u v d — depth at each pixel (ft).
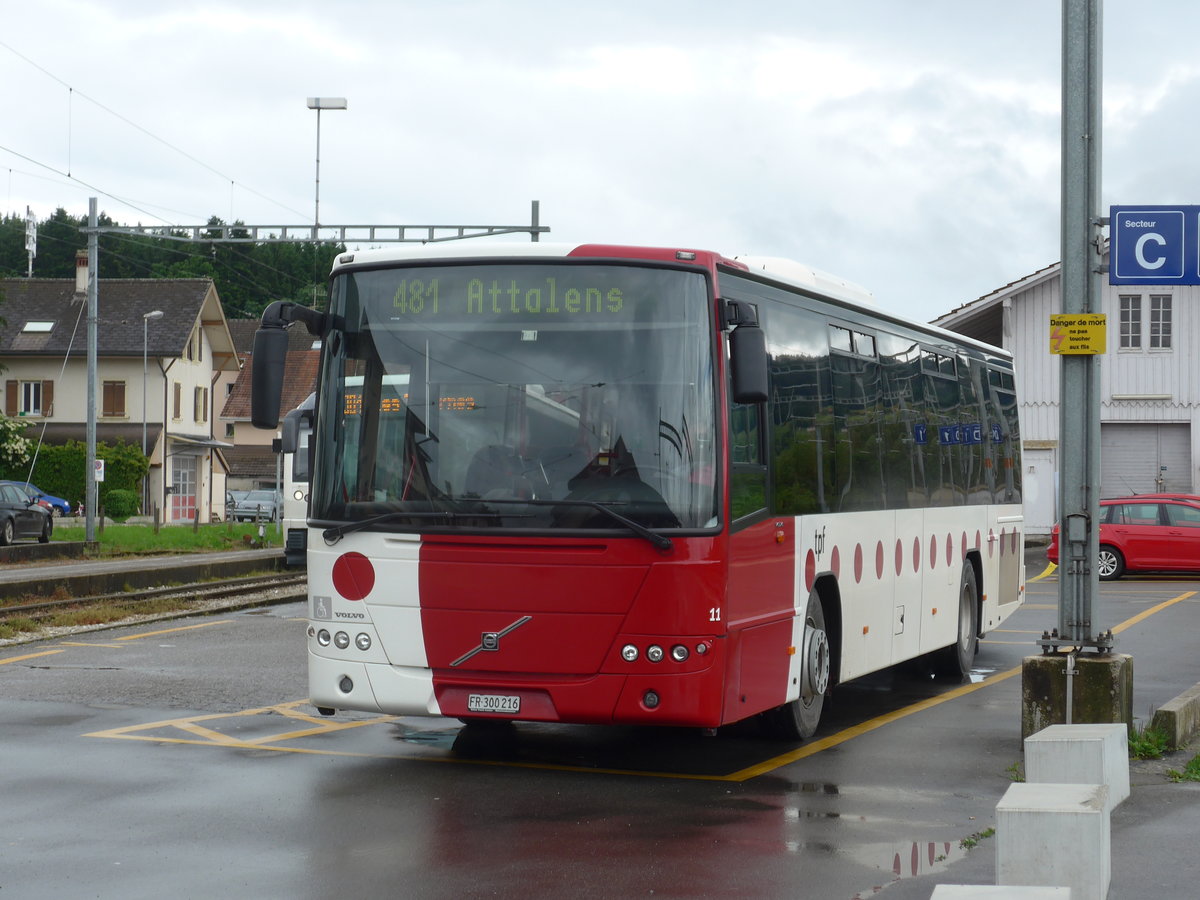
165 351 241.35
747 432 31.94
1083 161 35.09
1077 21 35.24
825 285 40.09
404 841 25.30
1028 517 142.51
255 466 320.29
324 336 32.17
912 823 27.12
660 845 25.20
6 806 27.84
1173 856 24.22
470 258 31.12
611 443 30.09
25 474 225.56
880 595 41.45
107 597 79.20
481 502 30.27
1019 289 140.15
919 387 46.34
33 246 273.95
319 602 31.58
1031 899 16.84
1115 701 33.68
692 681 29.53
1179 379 137.08
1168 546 100.17
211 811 27.53
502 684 30.14
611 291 30.60
